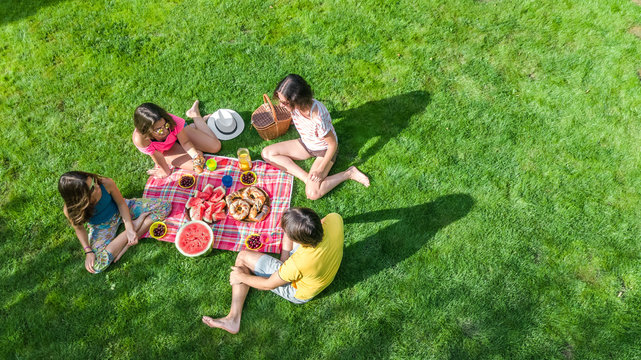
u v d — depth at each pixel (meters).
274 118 3.87
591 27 4.77
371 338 3.22
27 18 5.02
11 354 3.15
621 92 4.30
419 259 3.55
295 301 3.25
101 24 4.96
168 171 3.94
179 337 3.24
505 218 3.71
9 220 3.74
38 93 4.48
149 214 3.66
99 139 4.22
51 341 3.21
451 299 3.36
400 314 3.31
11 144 4.15
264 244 3.57
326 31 4.88
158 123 3.26
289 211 2.57
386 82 4.55
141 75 4.60
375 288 3.44
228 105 4.46
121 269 3.52
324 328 3.27
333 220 2.91
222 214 3.66
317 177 3.71
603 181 3.83
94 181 3.15
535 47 4.68
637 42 4.61
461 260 3.53
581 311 3.26
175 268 3.53
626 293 3.31
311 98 3.15
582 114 4.21
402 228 3.71
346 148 4.18
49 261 3.55
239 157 3.85
